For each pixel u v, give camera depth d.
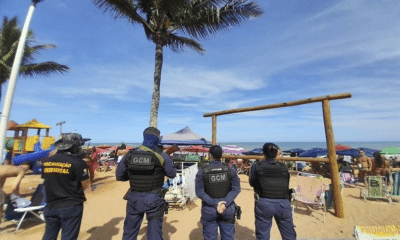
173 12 9.07
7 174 2.83
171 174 2.80
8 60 17.44
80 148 2.76
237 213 2.71
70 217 2.45
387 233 3.14
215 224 2.65
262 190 2.78
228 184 2.63
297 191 5.38
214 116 7.77
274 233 3.90
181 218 4.59
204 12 9.61
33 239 3.52
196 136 17.31
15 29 17.50
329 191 5.50
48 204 2.43
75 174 2.51
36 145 11.01
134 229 2.64
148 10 9.98
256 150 16.86
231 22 10.14
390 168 8.67
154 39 10.16
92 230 4.00
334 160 4.94
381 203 5.95
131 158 2.64
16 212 4.09
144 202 2.53
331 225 4.35
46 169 2.46
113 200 5.89
